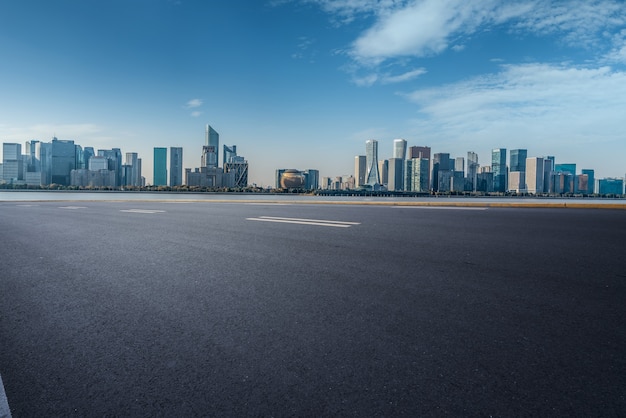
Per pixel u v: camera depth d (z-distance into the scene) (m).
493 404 1.71
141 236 7.44
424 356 2.17
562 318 2.71
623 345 2.27
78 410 1.75
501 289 3.43
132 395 1.86
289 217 10.84
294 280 3.89
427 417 1.63
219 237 7.07
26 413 1.72
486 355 2.16
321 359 2.16
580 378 1.91
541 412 1.65
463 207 15.26
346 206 16.67
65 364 2.18
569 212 11.91
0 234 8.16
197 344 2.41
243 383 1.94
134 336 2.55
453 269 4.21
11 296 3.55
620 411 1.64
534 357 2.13
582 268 4.19
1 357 2.28
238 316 2.88
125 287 3.78
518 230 7.40
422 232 7.21
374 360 2.13
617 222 8.80
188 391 1.88
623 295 3.22
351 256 5.02
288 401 1.77
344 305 3.08
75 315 2.99
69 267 4.75
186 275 4.21
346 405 1.73
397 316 2.80
